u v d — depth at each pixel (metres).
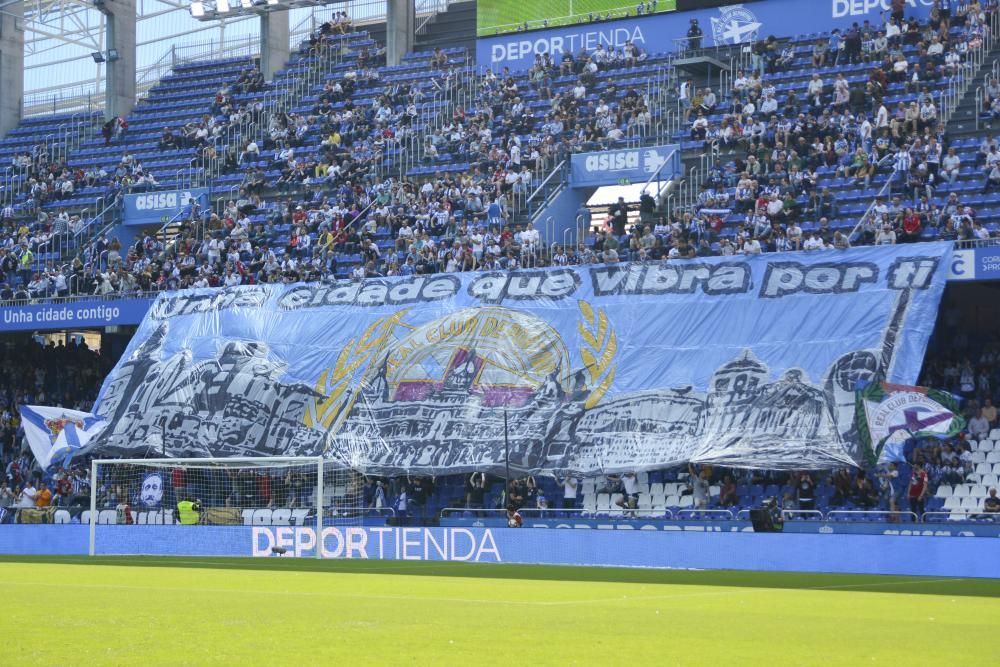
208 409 38.09
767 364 32.44
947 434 29.45
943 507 30.77
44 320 43.56
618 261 36.69
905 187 36.69
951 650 11.52
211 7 58.00
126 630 12.97
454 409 35.38
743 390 32.34
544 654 11.00
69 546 34.47
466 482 36.03
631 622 14.16
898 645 11.91
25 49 68.12
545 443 33.66
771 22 46.06
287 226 45.97
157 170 52.72
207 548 33.03
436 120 48.72
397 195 44.22
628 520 32.50
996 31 41.75
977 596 19.11
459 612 15.48
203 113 56.03
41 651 11.09
